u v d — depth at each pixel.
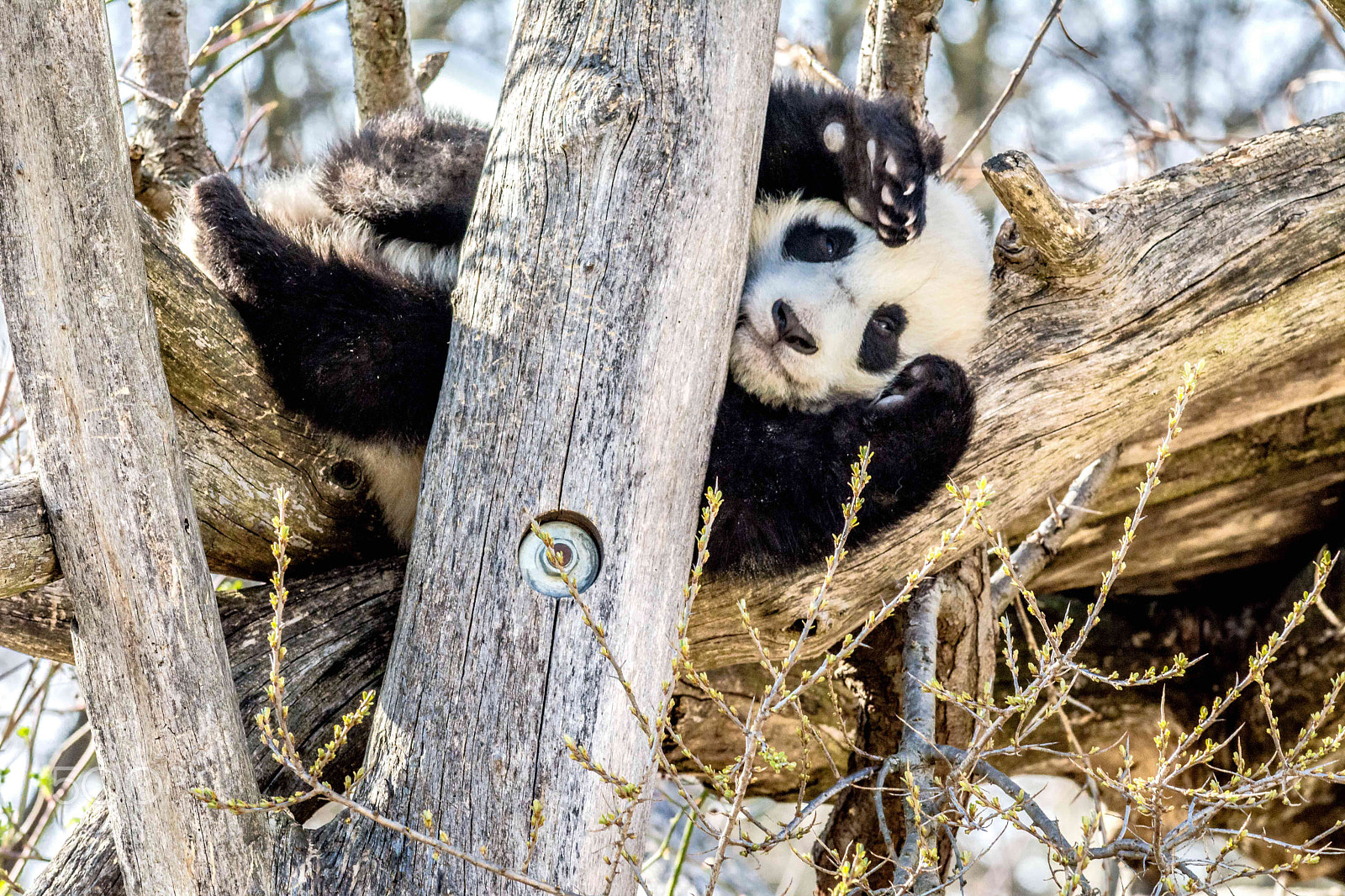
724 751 9.48
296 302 6.60
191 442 6.42
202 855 4.75
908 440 7.04
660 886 11.53
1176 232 7.41
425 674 5.08
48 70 4.59
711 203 5.46
